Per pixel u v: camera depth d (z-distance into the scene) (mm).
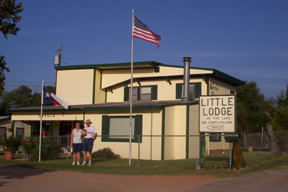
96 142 21281
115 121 21000
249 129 40250
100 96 28219
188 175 12688
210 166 14539
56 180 11461
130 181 11352
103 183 10930
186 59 23469
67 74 29031
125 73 27734
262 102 43312
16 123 29719
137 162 17422
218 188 9836
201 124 14047
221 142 24250
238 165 13953
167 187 10211
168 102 22031
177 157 20469
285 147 17984
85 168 14797
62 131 24984
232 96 13594
